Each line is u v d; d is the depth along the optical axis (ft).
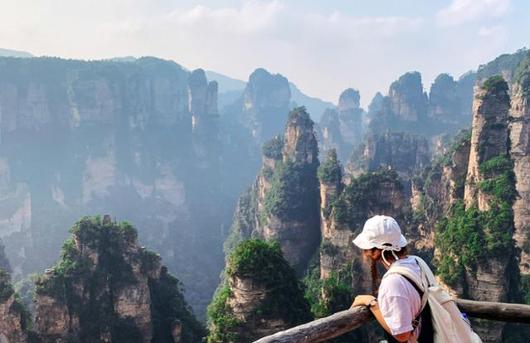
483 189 229.04
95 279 210.59
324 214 311.06
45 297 194.18
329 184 329.11
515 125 314.96
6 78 597.11
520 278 217.56
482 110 250.98
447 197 297.53
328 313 184.03
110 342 204.33
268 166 449.48
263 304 161.07
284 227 367.04
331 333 27.73
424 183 391.45
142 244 586.04
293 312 164.14
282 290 165.48
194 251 594.65
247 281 161.89
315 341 27.25
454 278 192.44
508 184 223.51
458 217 221.46
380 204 275.39
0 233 512.22
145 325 217.56
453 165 286.87
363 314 28.32
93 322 205.16
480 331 172.65
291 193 373.20
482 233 197.36
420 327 23.72
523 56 595.88
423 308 23.67
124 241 219.82
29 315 218.18
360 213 273.95
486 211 210.18
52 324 195.00
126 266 217.36
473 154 255.09
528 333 184.96
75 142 636.89
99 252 215.92
